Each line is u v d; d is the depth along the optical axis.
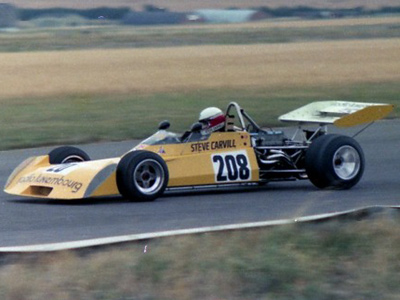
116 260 19.78
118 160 30.05
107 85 83.75
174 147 30.23
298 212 24.81
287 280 18.69
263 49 143.12
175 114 59.53
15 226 25.38
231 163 31.09
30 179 29.83
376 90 75.88
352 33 196.12
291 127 52.75
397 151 42.91
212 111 31.23
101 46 169.62
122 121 55.69
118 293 17.80
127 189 28.78
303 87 79.50
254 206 28.55
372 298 17.78
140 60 121.81
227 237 21.84
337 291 18.20
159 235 22.23
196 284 18.39
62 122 55.50
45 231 24.53
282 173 32.38
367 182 33.88
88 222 25.80
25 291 17.88
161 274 18.86
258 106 63.62
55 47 168.62
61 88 80.75
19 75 97.56
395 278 18.95
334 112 33.69
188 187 30.23
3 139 47.72
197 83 85.06
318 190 32.28
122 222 25.73
